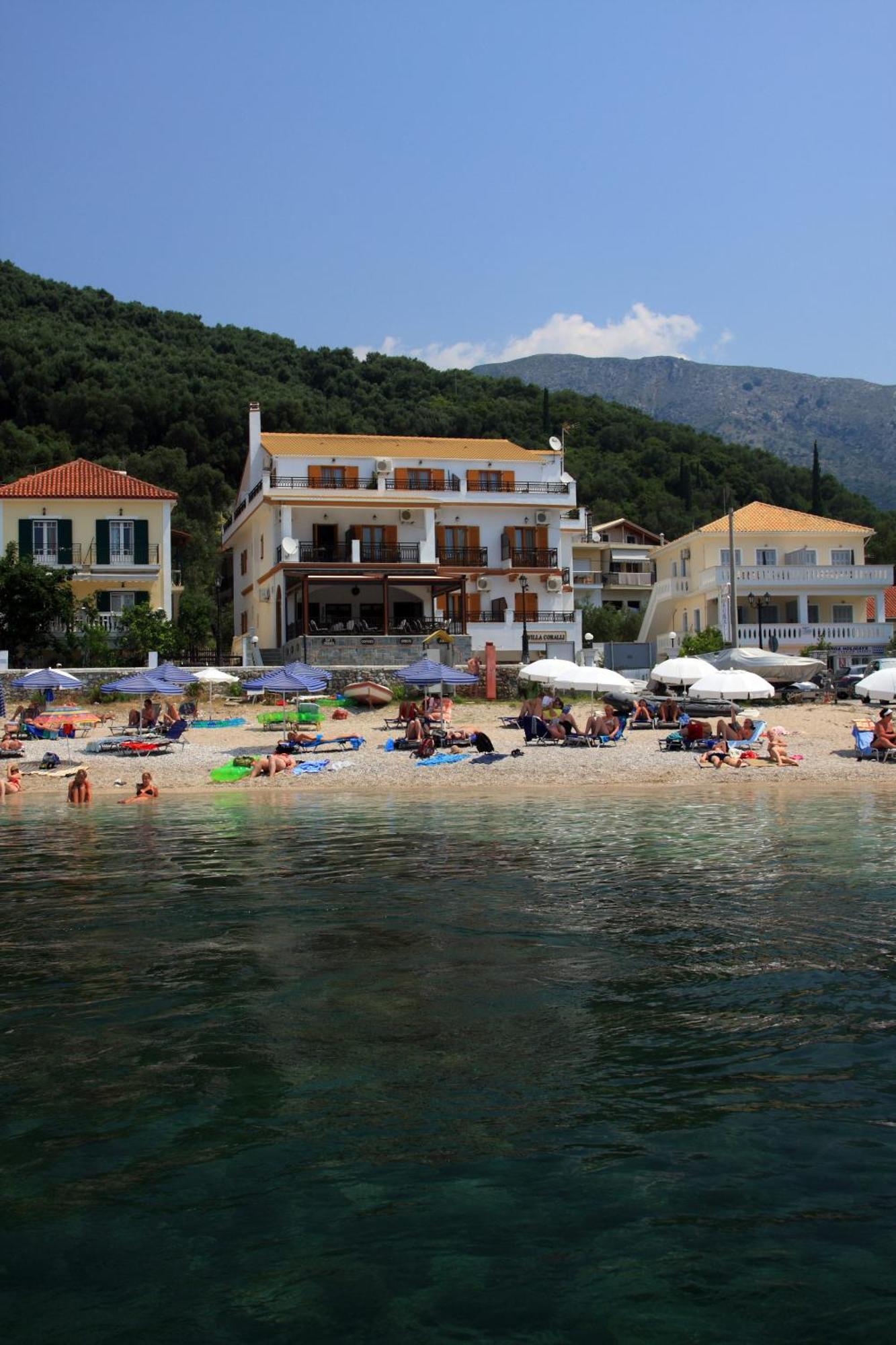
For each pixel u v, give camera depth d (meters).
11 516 53.38
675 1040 9.05
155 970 11.32
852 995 10.19
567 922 13.28
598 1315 5.33
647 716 39.78
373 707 43.66
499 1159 6.96
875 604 65.62
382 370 142.00
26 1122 7.60
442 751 34.84
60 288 146.88
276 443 58.22
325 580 49.62
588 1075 8.32
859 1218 6.20
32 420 105.31
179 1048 9.00
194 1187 6.66
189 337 142.00
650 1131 7.32
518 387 150.50
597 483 118.81
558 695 46.59
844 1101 7.77
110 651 49.25
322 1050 8.93
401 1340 5.17
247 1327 5.30
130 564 54.28
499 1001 10.16
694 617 66.38
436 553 57.50
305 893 15.27
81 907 14.54
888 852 18.05
